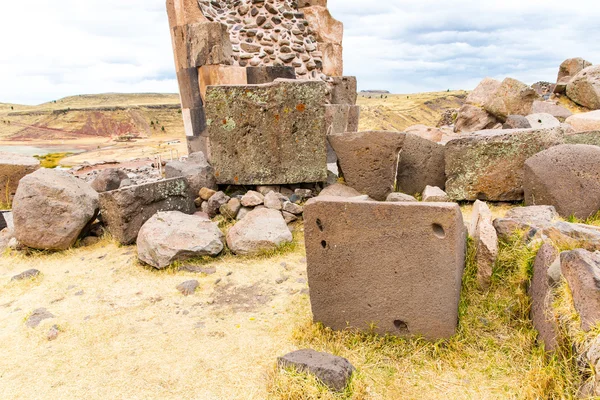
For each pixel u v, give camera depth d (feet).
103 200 16.67
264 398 7.54
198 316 10.89
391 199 16.66
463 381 7.84
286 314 10.69
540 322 8.48
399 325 9.24
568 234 9.76
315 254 9.41
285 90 17.81
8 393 8.17
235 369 8.50
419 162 18.70
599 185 13.61
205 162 20.63
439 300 8.66
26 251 16.26
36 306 11.96
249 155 18.60
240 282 12.80
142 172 32.04
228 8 26.40
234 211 17.79
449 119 42.98
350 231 9.00
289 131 18.20
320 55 28.07
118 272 14.01
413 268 8.70
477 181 17.08
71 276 13.99
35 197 15.83
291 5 27.53
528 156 16.29
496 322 9.45
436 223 8.36
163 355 9.16
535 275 9.36
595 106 34.86
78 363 9.05
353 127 27.81
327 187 18.19
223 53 23.38
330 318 9.66
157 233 14.28
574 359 6.89
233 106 18.25
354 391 7.37
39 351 9.61
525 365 8.01
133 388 8.11
